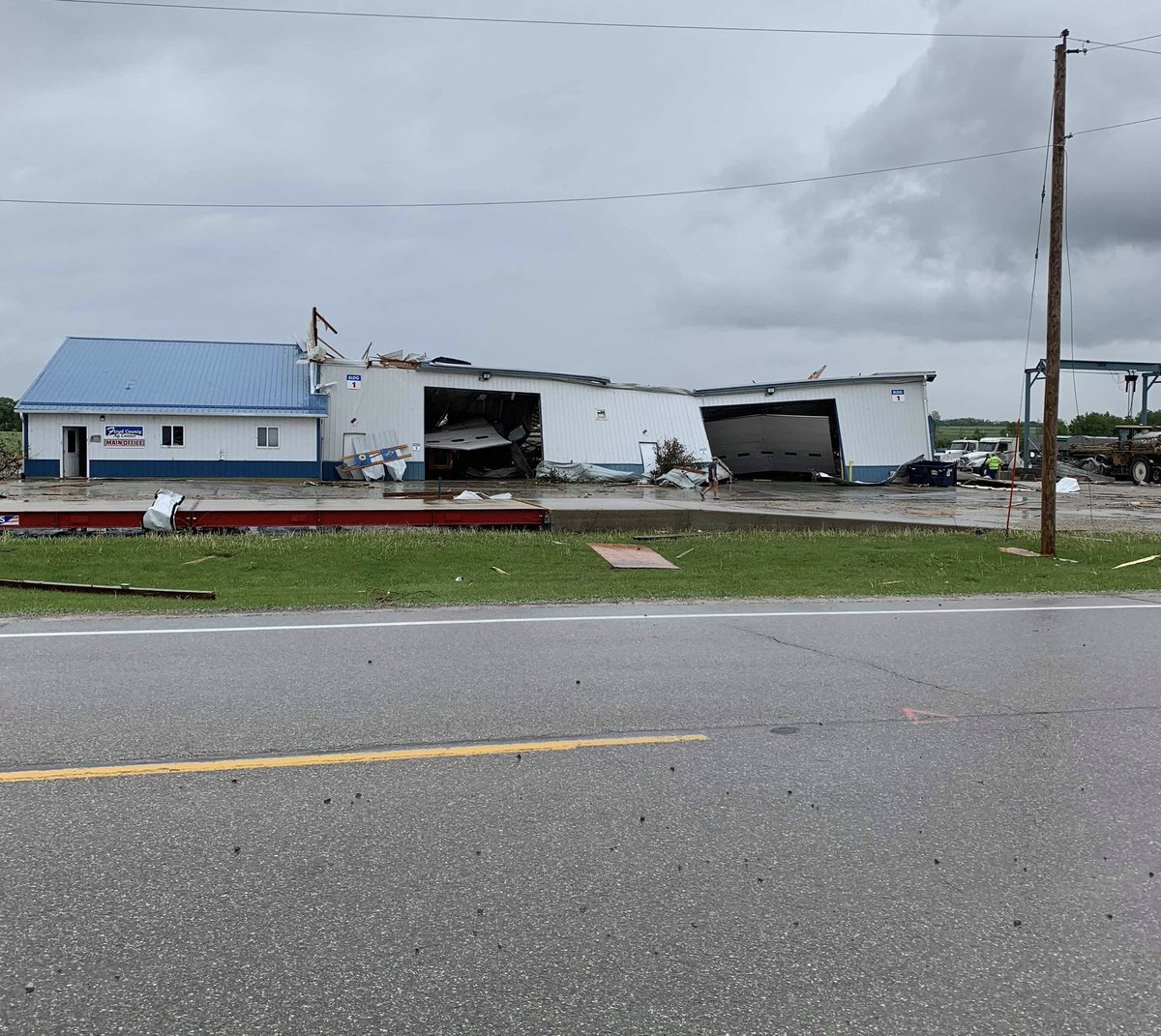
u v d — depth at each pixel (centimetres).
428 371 4741
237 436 4459
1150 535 2167
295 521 1875
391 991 315
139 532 1777
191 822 443
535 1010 306
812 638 909
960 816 463
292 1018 301
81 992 312
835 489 4431
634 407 5019
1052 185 1781
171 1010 304
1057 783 511
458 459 5191
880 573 1557
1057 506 3325
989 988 322
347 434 4653
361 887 383
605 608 1081
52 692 671
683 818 455
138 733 574
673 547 1811
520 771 517
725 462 5672
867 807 473
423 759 533
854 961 337
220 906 366
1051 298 1781
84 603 1100
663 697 674
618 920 361
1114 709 657
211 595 1159
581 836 434
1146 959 341
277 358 5003
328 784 494
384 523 1933
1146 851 427
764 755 548
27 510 1770
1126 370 5738
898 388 5091
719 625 980
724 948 343
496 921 359
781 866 407
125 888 380
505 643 865
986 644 888
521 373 4838
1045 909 374
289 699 655
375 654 810
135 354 4841
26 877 388
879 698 680
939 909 373
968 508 3173
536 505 2120
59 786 486
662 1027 298
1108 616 1064
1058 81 1762
